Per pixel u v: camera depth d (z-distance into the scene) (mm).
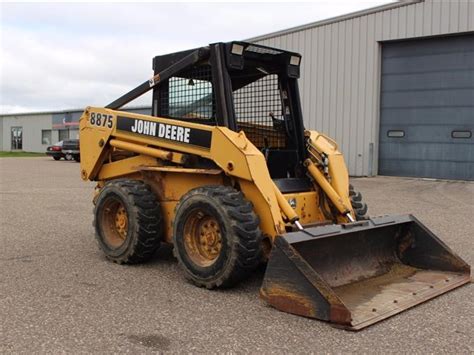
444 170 17469
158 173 6223
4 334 4152
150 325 4375
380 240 5750
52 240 7781
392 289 5160
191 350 3887
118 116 6590
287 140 6359
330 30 19328
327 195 5961
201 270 5293
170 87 6414
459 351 3924
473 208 11398
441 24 16969
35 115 54062
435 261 5805
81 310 4727
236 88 6215
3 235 8148
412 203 12141
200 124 5805
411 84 17953
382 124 18609
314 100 19844
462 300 5070
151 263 6402
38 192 14258
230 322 4438
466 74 16922
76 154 31672
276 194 5238
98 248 7246
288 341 4055
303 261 4469
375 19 18281
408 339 4125
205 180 5711
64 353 3811
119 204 6406
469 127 16969
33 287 5414
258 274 5812
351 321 4254
